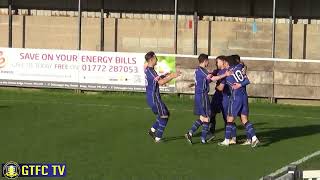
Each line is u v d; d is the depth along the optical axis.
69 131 31.94
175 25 54.91
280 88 47.09
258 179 21.80
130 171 22.89
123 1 58.81
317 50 56.25
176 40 54.91
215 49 57.09
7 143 28.17
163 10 58.31
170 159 25.31
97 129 32.75
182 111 41.28
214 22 56.94
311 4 56.25
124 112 39.97
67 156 25.48
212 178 21.98
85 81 50.28
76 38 58.81
